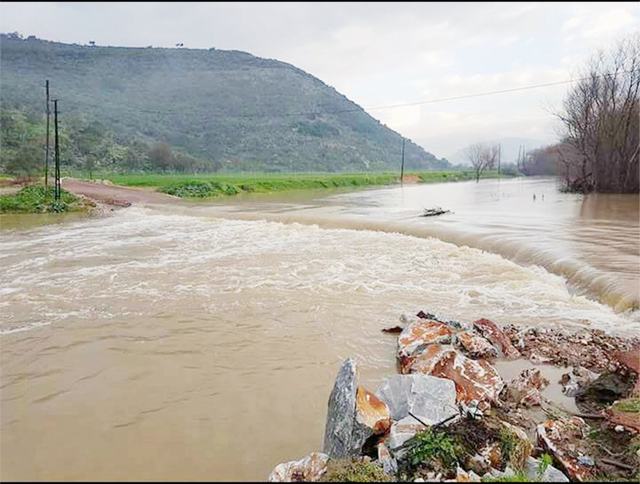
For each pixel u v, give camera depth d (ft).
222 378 21.76
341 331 28.17
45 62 384.68
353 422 15.33
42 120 221.87
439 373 20.86
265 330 28.25
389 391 17.54
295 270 43.96
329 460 14.37
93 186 128.98
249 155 350.84
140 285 38.63
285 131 415.23
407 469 13.66
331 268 44.73
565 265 40.83
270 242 60.34
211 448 16.08
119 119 314.76
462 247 54.03
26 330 28.09
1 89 263.08
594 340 26.18
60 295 35.65
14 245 57.93
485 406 18.26
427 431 14.79
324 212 91.81
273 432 17.19
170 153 246.88
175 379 21.63
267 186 171.32
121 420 17.98
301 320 30.07
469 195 149.59
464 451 14.33
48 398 19.81
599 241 51.24
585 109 134.10
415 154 561.84
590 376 21.63
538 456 15.34
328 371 22.68
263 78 521.24
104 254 52.13
